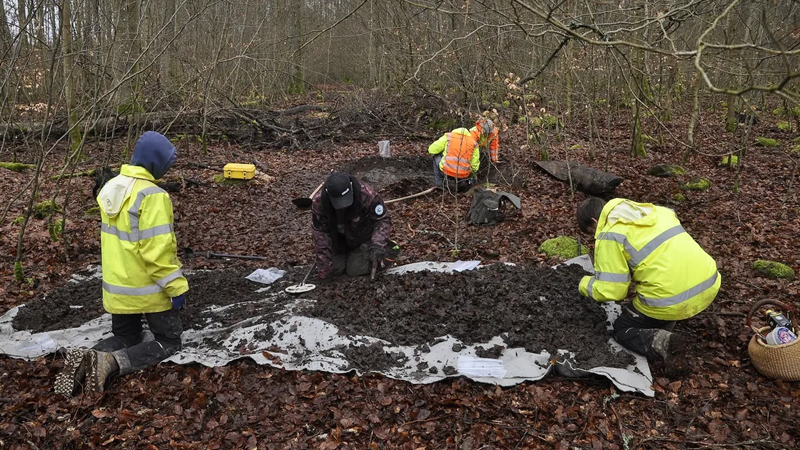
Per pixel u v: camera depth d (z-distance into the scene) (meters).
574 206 7.79
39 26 6.78
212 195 8.88
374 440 3.28
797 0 2.50
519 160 10.16
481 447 3.20
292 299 4.71
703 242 6.29
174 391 3.69
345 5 19.67
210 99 12.10
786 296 4.79
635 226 3.70
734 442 3.19
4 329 4.36
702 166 10.20
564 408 3.49
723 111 16.61
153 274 3.71
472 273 4.94
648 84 11.29
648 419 3.39
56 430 3.35
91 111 5.92
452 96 13.32
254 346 4.07
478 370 3.75
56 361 4.00
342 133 14.01
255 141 13.28
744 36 10.32
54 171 9.60
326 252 4.83
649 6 5.50
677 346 3.61
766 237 6.35
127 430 3.34
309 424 3.40
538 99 11.91
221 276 5.35
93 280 5.25
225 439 3.28
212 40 13.25
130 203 3.64
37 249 6.34
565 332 4.09
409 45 13.93
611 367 3.72
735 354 3.99
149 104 12.05
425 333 4.13
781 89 2.10
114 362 3.74
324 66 26.72
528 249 6.18
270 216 7.92
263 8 16.42
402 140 13.64
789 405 3.46
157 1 9.30
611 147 11.92
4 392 3.69
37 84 11.64
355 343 4.04
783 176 9.27
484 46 9.87
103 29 7.30
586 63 11.59
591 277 3.93
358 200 4.66
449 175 8.48
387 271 5.16
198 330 4.29
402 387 3.68
